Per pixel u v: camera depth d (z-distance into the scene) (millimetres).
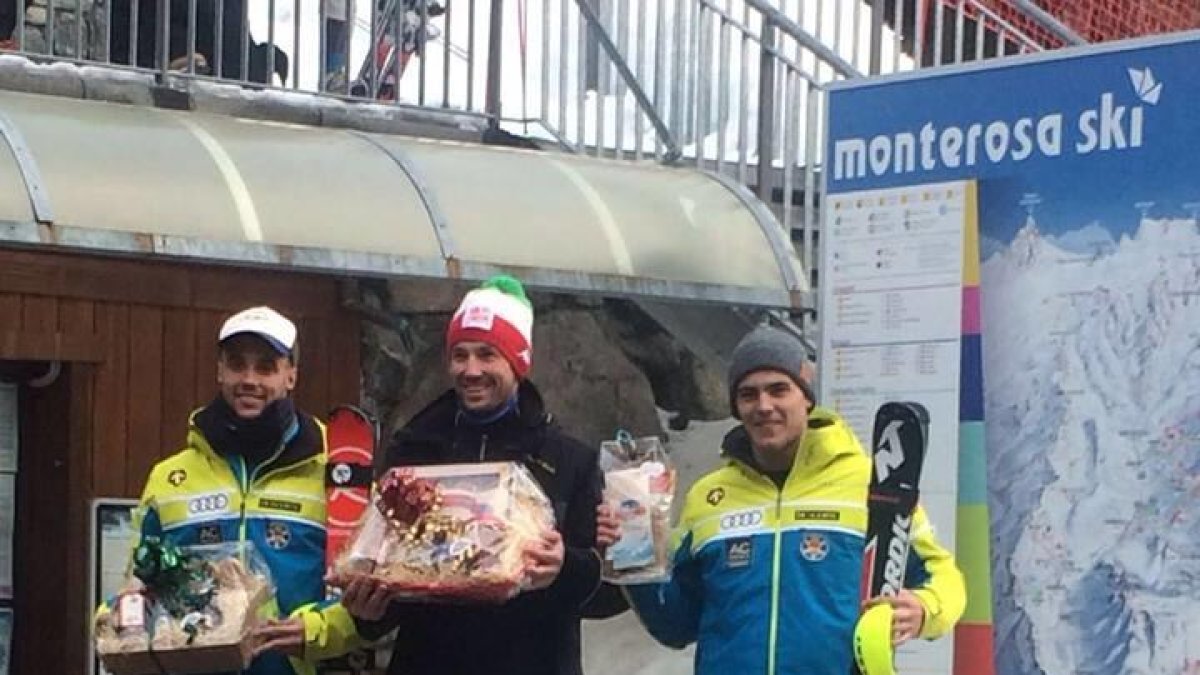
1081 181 6738
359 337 8328
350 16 8844
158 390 7703
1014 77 6887
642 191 8469
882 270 7172
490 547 5105
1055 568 6766
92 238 6973
